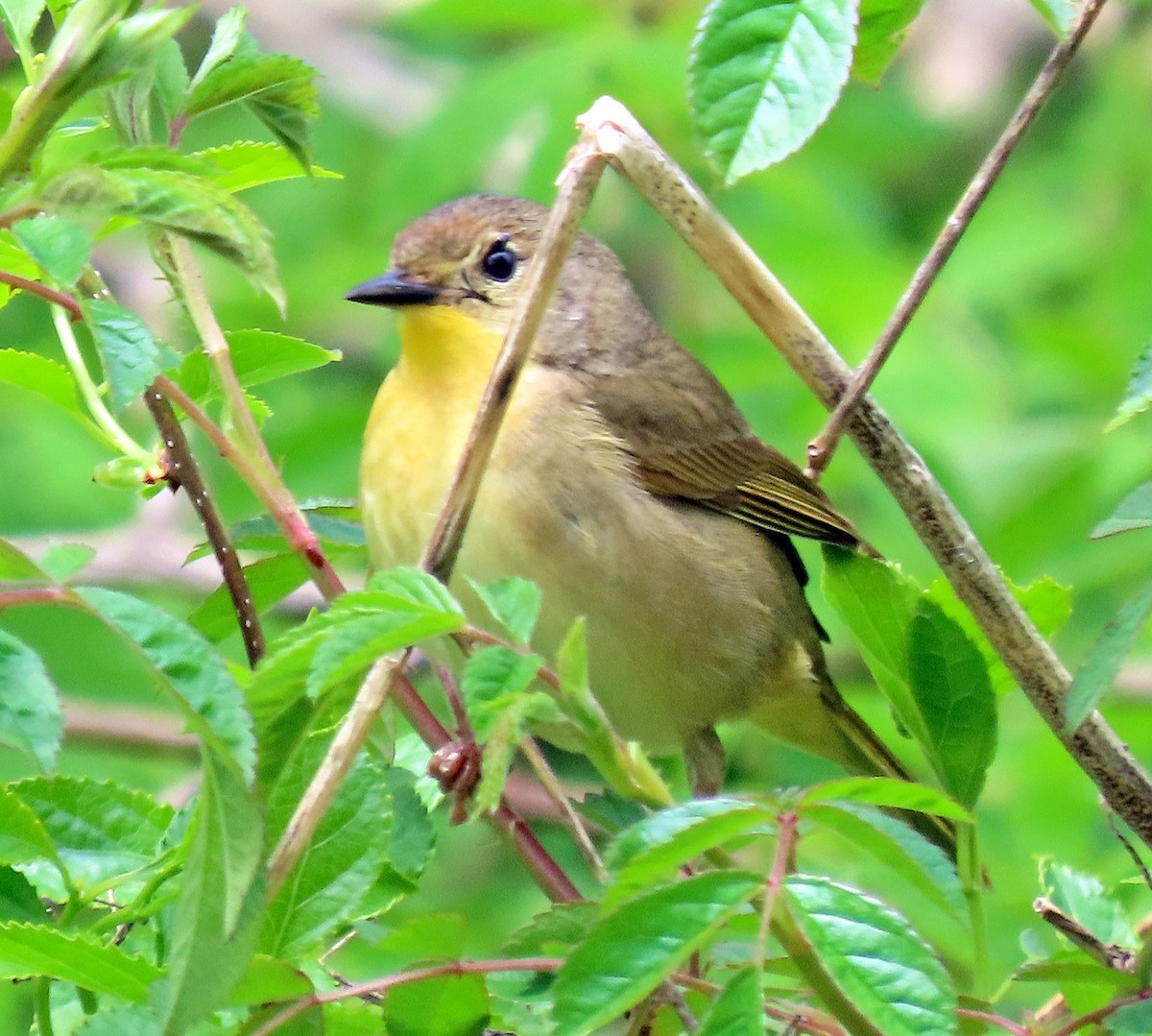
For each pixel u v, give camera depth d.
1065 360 11.13
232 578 6.10
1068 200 12.70
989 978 6.32
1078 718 4.71
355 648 4.17
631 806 6.35
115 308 4.60
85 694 10.48
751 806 4.31
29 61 5.19
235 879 3.98
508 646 4.41
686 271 12.16
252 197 12.50
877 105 12.79
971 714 5.80
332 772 4.50
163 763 10.13
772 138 4.86
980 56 14.27
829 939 4.14
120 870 5.52
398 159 11.05
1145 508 5.13
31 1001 8.55
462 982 4.86
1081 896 6.11
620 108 5.98
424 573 4.41
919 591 5.87
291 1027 4.64
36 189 4.13
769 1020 5.29
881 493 10.66
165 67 5.81
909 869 4.54
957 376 11.01
